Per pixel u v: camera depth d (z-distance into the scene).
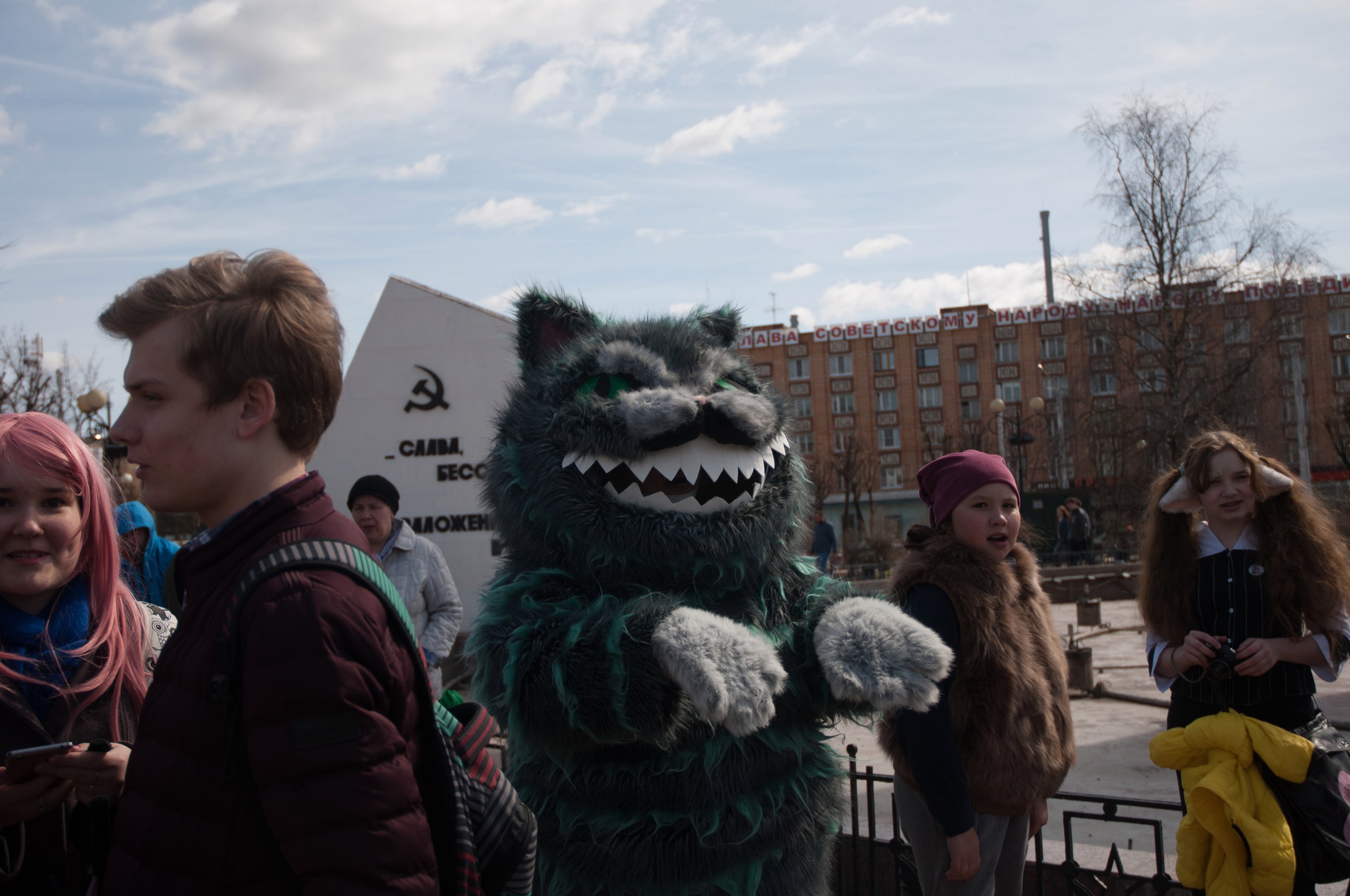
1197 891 3.20
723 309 3.19
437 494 12.85
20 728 1.98
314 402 1.52
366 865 1.23
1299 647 3.15
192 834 1.30
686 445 2.46
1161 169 24.73
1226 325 28.34
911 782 2.98
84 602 2.15
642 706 2.03
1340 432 26.84
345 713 1.27
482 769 1.67
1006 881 2.99
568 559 2.49
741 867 2.37
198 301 1.43
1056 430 50.75
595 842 2.37
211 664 1.33
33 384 27.67
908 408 62.72
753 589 2.58
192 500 1.47
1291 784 3.02
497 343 12.92
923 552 3.02
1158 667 3.43
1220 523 3.39
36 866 1.97
